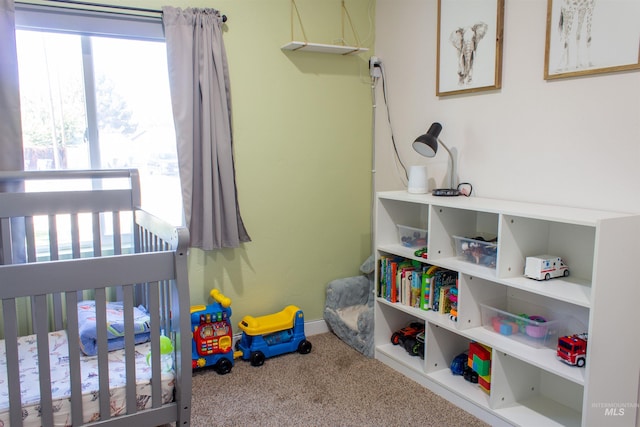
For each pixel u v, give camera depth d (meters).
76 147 2.37
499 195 2.29
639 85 1.72
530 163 2.13
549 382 2.09
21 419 1.44
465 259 2.25
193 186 2.51
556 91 2.00
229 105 2.59
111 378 1.64
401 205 2.65
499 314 2.12
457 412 2.12
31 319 2.24
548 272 1.88
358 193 3.16
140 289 2.28
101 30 2.27
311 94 2.90
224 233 2.62
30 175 2.10
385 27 2.96
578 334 1.84
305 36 2.83
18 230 2.17
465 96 2.43
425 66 2.67
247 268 2.81
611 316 1.64
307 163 2.94
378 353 2.65
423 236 2.53
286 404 2.20
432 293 2.36
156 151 2.55
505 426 1.94
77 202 2.22
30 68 2.23
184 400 1.63
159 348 1.62
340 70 2.98
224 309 2.54
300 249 2.98
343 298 3.01
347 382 2.40
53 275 1.42
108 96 2.41
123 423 1.59
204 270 2.68
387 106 3.00
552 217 1.70
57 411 1.51
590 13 1.84
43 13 2.15
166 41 2.36
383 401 2.22
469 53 2.36
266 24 2.70
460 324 2.11
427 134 2.29
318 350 2.80
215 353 2.51
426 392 2.30
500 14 2.18
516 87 2.16
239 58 2.64
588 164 1.90
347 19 2.96
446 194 2.35
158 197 2.59
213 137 2.49
